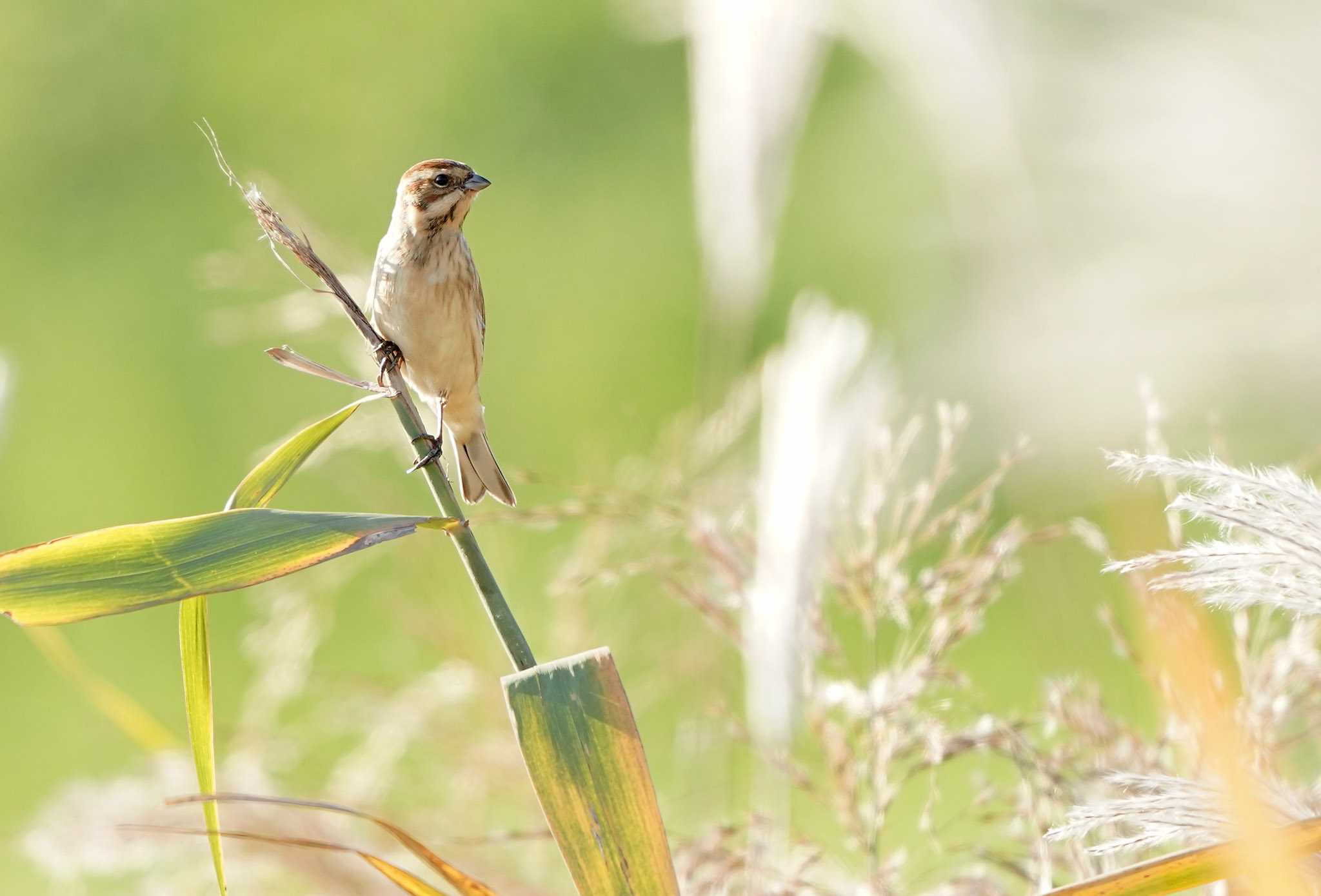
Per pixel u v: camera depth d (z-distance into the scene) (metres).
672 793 7.82
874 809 7.66
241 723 7.86
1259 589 6.85
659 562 7.73
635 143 13.14
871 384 7.68
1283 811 7.50
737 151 7.77
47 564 7.55
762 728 7.66
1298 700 7.62
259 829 7.75
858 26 7.73
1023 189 7.70
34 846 7.77
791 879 7.66
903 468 7.73
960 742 7.65
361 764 7.82
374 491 8.00
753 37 7.76
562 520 7.76
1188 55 7.72
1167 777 7.55
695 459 7.80
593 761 7.55
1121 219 7.70
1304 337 7.70
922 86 7.71
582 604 7.84
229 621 8.36
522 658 7.57
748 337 7.79
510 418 11.03
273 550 7.56
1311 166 7.71
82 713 8.29
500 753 7.81
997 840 7.70
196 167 13.72
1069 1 7.71
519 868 7.77
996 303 7.71
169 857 7.76
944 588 7.67
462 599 7.90
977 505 7.71
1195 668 6.18
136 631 8.52
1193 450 7.69
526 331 11.84
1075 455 7.68
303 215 7.83
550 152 13.31
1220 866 7.09
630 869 7.52
